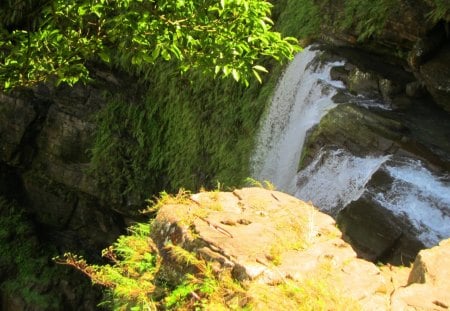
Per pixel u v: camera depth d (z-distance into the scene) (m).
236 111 10.35
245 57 4.77
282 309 2.32
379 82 8.12
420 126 7.38
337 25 9.34
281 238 2.77
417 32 8.18
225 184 10.13
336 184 7.12
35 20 5.74
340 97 8.08
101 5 4.79
